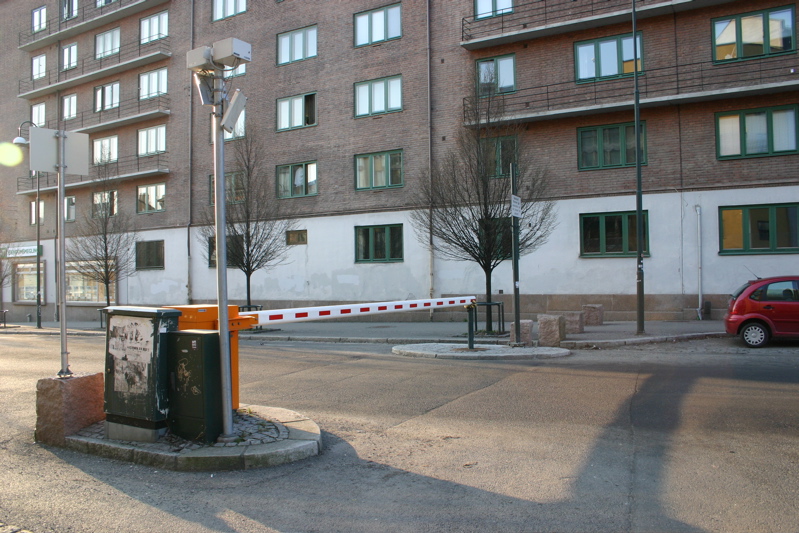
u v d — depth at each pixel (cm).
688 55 1877
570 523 402
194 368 547
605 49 1981
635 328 1639
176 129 2884
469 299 1265
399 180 2302
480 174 1512
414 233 2242
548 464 528
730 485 469
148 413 547
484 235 1509
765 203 1783
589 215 1991
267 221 2067
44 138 720
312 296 2459
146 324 555
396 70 2305
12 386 958
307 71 2500
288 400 816
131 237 2842
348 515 420
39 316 2658
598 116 1980
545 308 2027
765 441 585
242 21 2677
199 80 561
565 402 771
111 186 2841
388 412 737
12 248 3506
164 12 2944
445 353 1232
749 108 1812
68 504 444
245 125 2231
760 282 1276
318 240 2450
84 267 2684
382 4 2342
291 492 465
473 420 690
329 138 2441
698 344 1360
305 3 2514
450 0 2212
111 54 3141
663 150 1900
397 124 2297
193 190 2820
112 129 3130
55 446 587
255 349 1495
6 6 3656
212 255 2205
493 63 2130
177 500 449
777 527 392
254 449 530
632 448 570
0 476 506
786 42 1781
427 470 516
